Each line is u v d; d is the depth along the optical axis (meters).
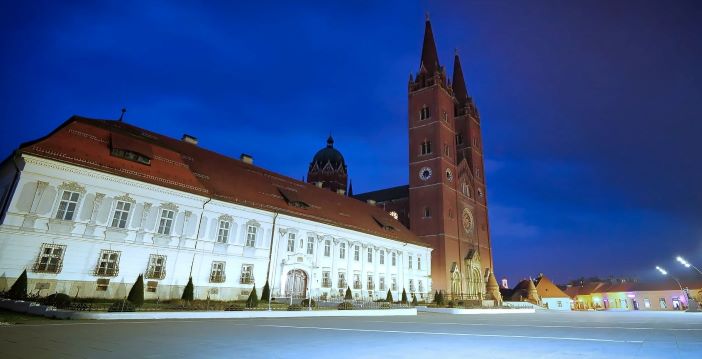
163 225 36.75
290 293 45.69
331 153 120.69
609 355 11.13
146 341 13.51
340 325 22.28
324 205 57.59
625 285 107.25
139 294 28.45
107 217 33.34
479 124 99.12
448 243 74.88
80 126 36.38
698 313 49.12
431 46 92.69
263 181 52.34
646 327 22.30
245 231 42.69
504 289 108.38
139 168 36.69
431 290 68.06
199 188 39.97
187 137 50.62
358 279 54.62
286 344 13.43
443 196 77.50
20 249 28.80
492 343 14.01
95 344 12.66
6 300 25.44
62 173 31.64
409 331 18.72
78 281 30.95
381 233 60.50
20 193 29.50
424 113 85.81
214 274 39.34
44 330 16.00
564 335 17.05
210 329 18.16
